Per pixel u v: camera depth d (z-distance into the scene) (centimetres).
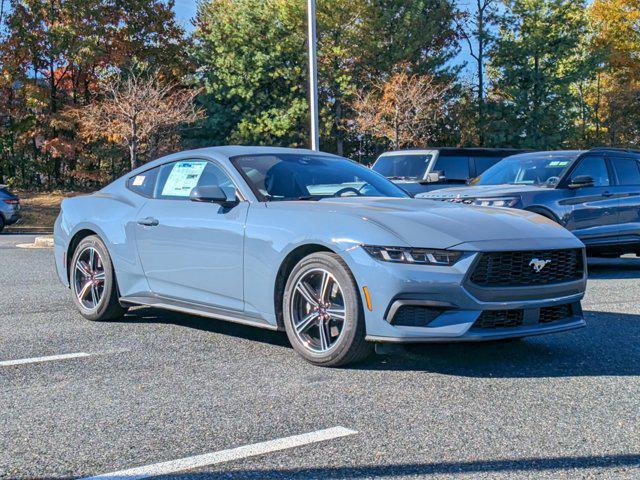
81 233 652
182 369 457
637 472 287
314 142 1548
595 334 561
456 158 1381
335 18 3784
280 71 3716
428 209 482
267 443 322
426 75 3647
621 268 1080
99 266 630
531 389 407
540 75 4222
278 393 400
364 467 293
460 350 503
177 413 367
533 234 459
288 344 528
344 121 3841
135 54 3656
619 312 664
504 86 4328
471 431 336
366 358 467
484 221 464
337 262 444
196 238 533
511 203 963
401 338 422
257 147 585
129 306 620
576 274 479
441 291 419
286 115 3691
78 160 3825
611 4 4519
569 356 487
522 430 337
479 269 429
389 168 1432
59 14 3534
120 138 2962
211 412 368
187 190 568
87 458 306
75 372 452
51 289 848
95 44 3400
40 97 3519
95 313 623
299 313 471
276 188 527
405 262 423
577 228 999
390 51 3966
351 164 602
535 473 286
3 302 745
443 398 389
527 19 4291
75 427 347
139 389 412
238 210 512
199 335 564
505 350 504
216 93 3800
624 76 4681
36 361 481
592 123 4981
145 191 609
